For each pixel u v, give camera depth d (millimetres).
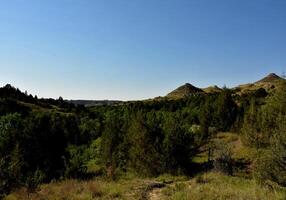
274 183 18062
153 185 21766
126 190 19984
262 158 18953
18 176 26312
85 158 51094
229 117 51625
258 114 36531
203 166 33219
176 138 32812
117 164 37625
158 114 62469
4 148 37875
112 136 43094
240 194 15773
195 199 15891
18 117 50594
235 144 40500
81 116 106000
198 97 89562
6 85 169125
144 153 32938
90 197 18469
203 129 47375
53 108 155750
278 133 18953
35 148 39250
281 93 32156
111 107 129000
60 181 28719
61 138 42469
